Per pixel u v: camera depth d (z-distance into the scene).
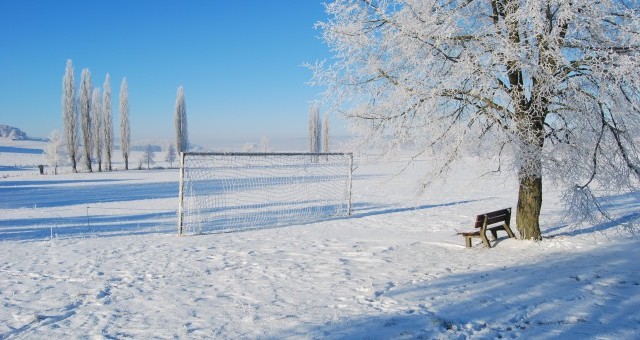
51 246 10.87
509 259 7.89
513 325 4.91
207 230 13.63
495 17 8.48
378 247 9.50
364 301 5.88
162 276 7.61
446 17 7.91
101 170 65.12
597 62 7.22
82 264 8.67
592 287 6.12
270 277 7.34
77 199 25.95
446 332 4.77
